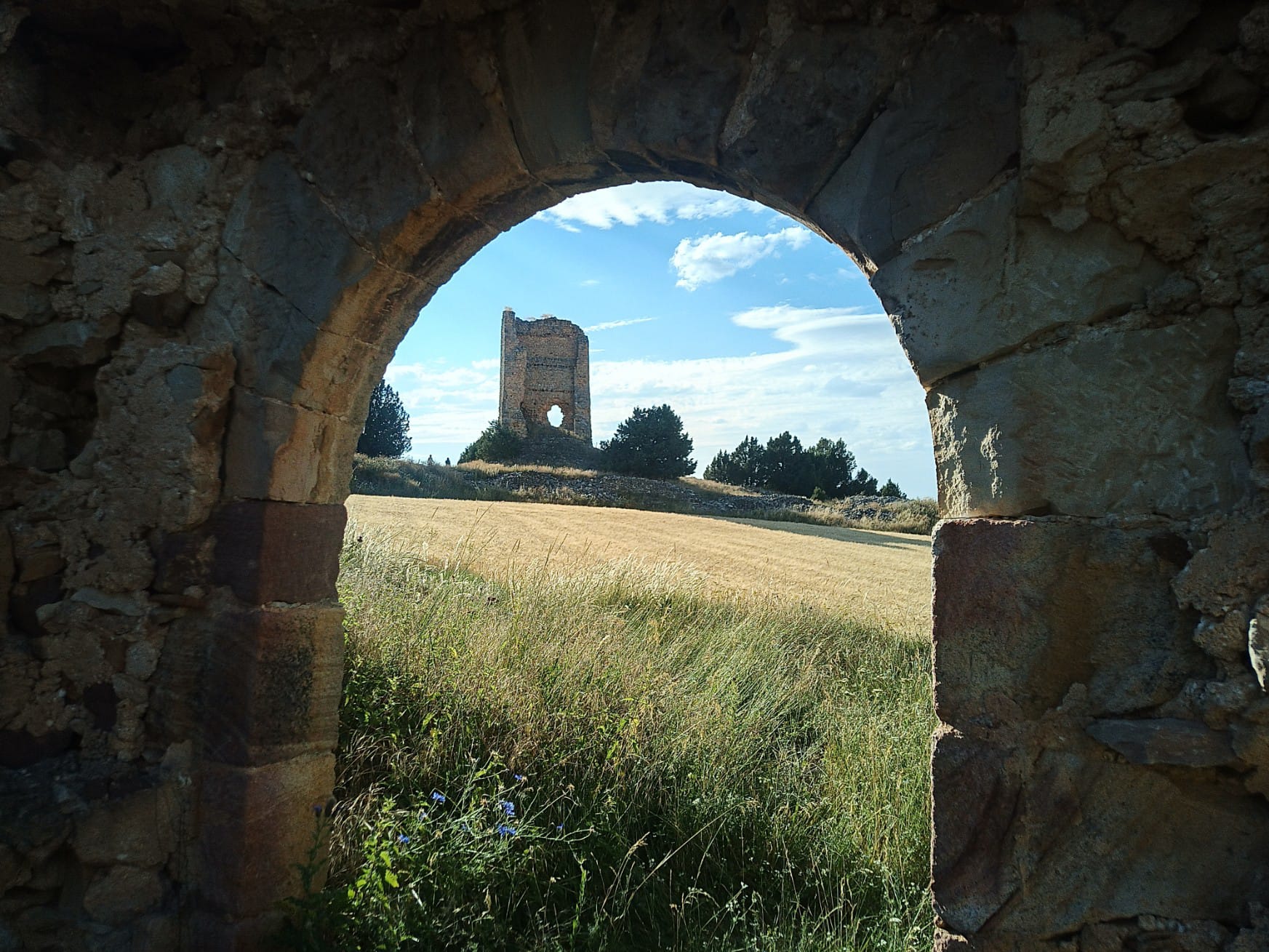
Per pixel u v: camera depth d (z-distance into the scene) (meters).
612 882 3.09
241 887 2.36
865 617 8.37
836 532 22.30
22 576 2.54
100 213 2.62
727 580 10.12
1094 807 1.64
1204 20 1.63
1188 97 1.63
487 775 3.50
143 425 2.52
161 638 2.51
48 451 2.60
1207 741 1.53
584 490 29.22
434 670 4.09
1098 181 1.67
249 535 2.45
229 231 2.54
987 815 1.72
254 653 2.39
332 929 2.41
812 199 2.01
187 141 2.60
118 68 2.63
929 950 2.79
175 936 2.44
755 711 4.61
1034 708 1.70
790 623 7.49
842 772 4.04
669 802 3.58
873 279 1.94
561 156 2.26
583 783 3.56
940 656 1.79
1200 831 1.55
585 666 4.45
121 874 2.42
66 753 2.52
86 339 2.56
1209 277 1.59
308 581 2.56
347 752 3.48
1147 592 1.62
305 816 2.51
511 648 4.56
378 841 2.69
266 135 2.53
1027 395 1.73
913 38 1.87
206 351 2.47
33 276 2.58
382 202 2.38
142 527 2.51
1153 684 1.60
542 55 2.23
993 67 1.78
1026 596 1.71
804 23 1.97
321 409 2.55
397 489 24.39
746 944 2.73
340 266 2.41
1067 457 1.70
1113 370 1.67
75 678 2.53
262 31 2.50
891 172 1.89
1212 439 1.58
